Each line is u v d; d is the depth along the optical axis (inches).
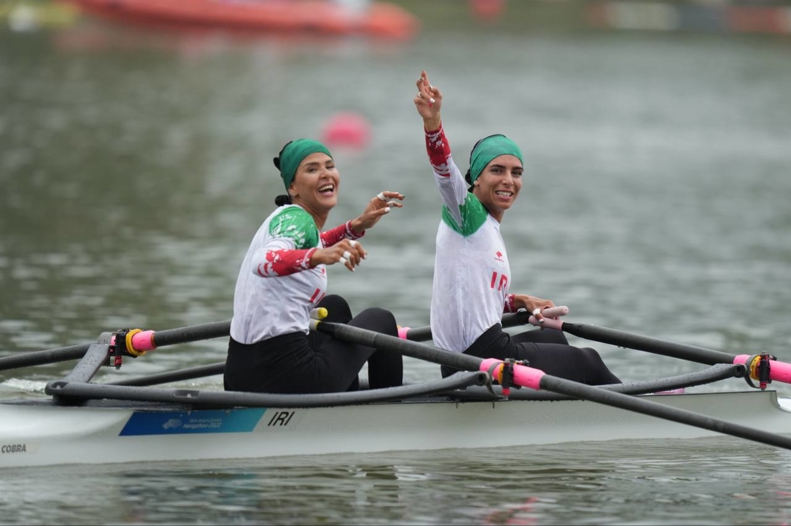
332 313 1210.0
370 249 2716.5
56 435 1091.3
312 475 1088.8
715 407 1305.4
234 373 1149.1
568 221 3240.7
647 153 5226.4
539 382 1111.6
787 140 5959.6
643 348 1327.5
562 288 2290.8
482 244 1227.2
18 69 7632.9
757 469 1160.8
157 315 1898.4
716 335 1898.4
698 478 1118.4
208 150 4685.0
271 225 1117.7
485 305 1229.7
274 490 1035.3
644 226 3193.9
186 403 1105.4
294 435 1161.4
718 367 1291.8
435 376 1592.0
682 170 4640.8
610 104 7406.5
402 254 2657.5
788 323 2010.3
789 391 1561.3
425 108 1156.5
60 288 2091.5
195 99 6737.2
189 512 964.6
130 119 5644.7
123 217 2989.7
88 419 1107.3
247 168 4190.5
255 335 1126.4
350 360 1178.0
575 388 1101.7
